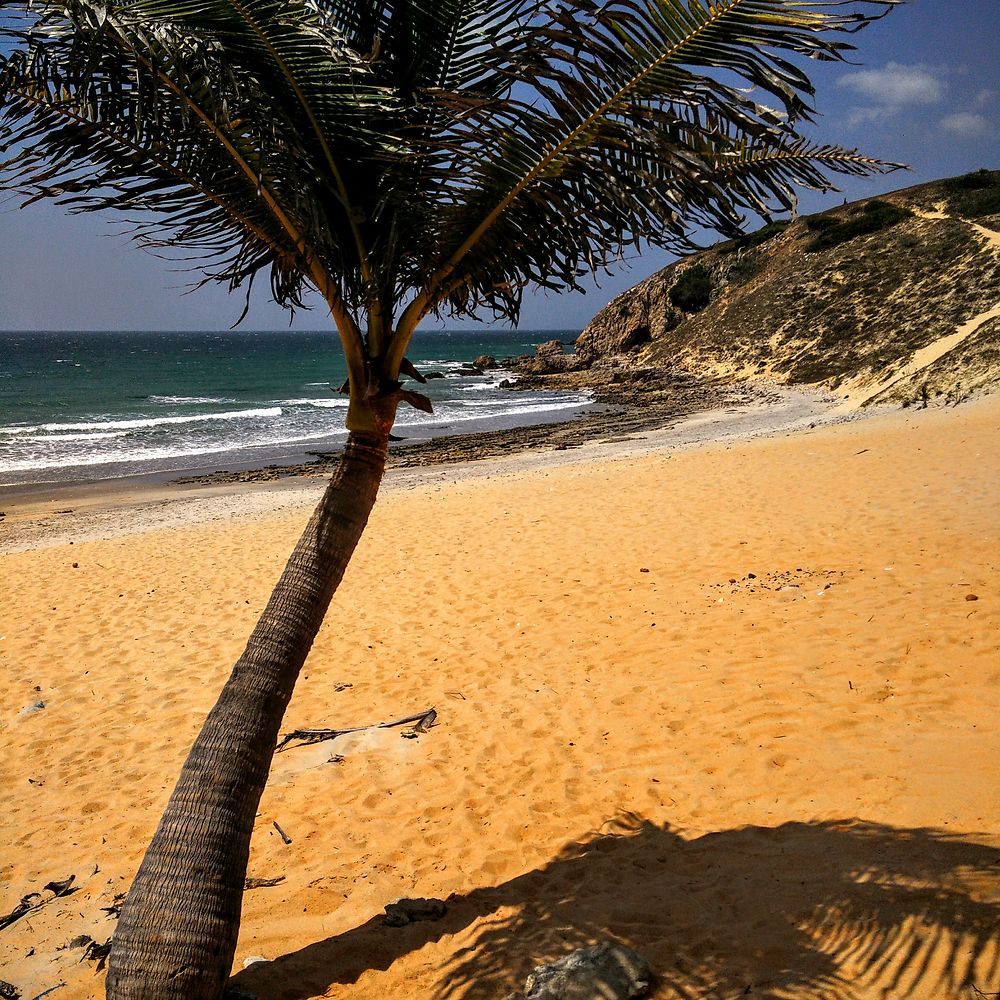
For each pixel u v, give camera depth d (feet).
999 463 36.14
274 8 9.11
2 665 25.59
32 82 9.62
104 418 119.14
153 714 21.63
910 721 15.58
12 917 13.76
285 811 16.44
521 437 89.86
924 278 119.96
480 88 10.59
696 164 8.36
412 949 11.80
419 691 21.30
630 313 190.70
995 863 10.63
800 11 7.49
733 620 22.49
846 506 32.94
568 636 23.56
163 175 10.57
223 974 9.94
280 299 12.22
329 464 80.02
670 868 12.74
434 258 10.64
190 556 38.91
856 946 9.78
